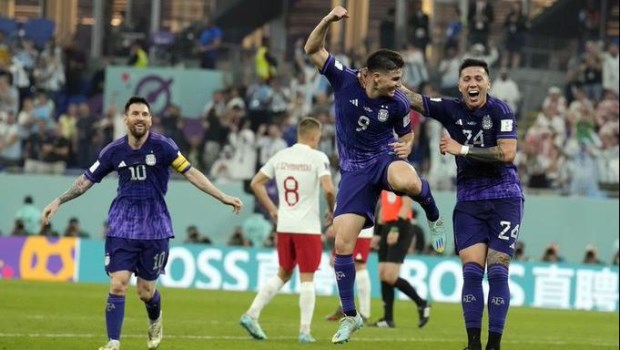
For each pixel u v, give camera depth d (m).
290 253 25.98
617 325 37.22
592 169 55.12
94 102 61.59
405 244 31.86
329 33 66.62
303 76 59.91
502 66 61.34
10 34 63.62
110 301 20.55
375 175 21.11
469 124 21.25
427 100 21.47
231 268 48.50
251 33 66.25
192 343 24.42
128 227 20.56
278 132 56.66
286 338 26.62
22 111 58.62
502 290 20.73
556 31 62.34
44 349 22.14
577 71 59.31
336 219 21.30
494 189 21.09
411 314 37.94
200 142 57.78
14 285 44.72
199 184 20.86
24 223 54.91
